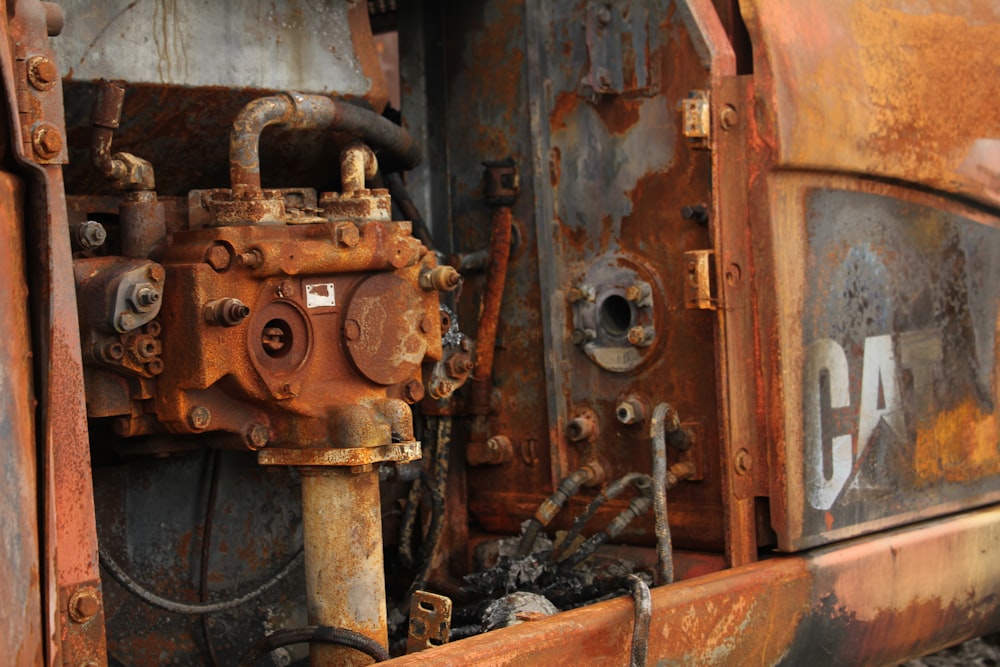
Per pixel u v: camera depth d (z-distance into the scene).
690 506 2.70
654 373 2.74
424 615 2.15
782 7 2.58
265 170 2.66
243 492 2.65
